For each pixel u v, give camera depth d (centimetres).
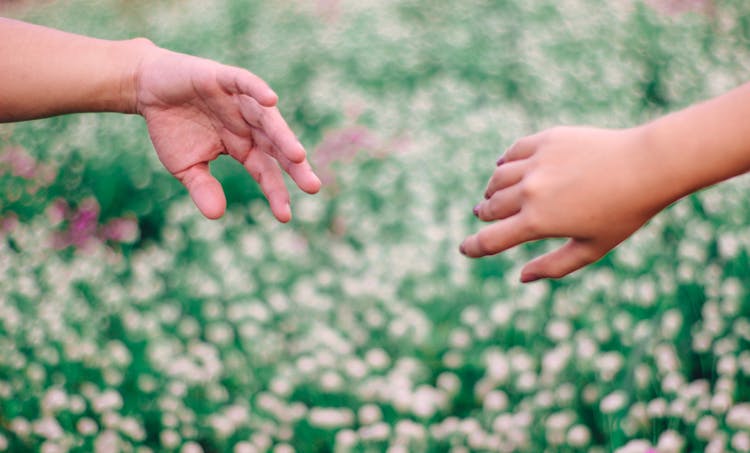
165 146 111
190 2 545
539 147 86
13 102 113
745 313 206
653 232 238
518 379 188
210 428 193
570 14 432
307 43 422
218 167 299
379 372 202
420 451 175
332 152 313
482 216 91
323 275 233
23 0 610
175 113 109
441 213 276
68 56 111
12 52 111
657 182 78
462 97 348
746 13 438
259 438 183
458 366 202
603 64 383
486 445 175
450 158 299
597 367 190
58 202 309
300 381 201
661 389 185
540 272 91
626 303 215
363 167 307
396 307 221
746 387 184
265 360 211
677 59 386
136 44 113
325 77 375
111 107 114
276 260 257
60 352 210
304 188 97
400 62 393
